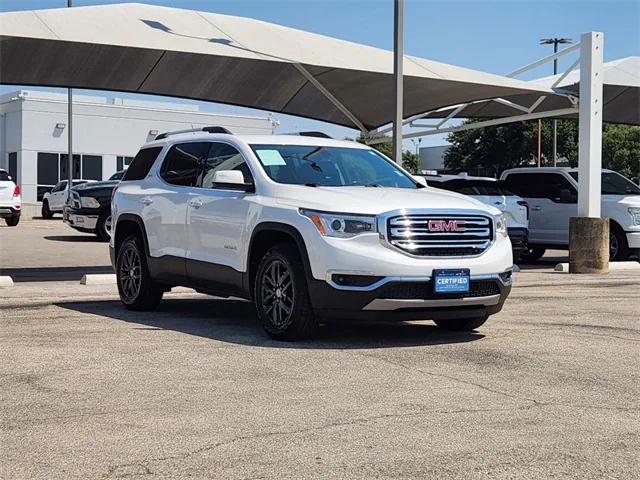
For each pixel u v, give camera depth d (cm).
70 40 1223
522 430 483
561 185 1831
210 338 774
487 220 757
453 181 1623
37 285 1207
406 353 707
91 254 1828
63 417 507
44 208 3622
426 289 718
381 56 1588
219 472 413
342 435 471
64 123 4691
